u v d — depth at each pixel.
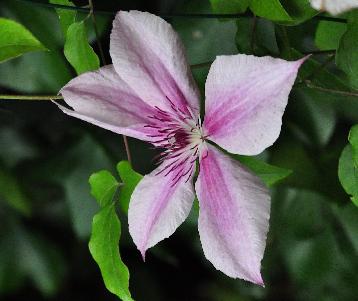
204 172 0.62
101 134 0.81
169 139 0.63
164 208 0.63
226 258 0.60
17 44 0.61
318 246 0.79
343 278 0.79
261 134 0.59
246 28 0.65
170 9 0.75
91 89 0.62
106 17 0.73
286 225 0.78
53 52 0.76
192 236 0.81
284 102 0.58
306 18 0.62
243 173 0.60
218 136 0.61
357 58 0.61
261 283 0.59
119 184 0.65
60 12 0.65
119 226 0.64
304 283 0.80
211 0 0.64
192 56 0.74
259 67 0.58
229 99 0.60
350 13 0.61
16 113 0.80
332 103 0.74
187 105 0.62
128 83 0.62
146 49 0.61
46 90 0.77
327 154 0.74
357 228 0.77
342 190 0.74
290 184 0.74
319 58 0.70
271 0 0.61
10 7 0.75
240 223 0.60
